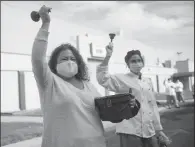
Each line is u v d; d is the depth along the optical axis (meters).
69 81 2.53
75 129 2.24
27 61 19.27
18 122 11.59
